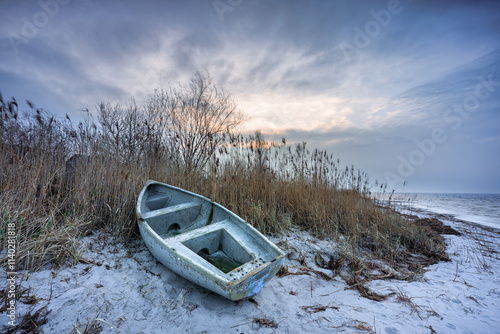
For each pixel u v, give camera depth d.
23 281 2.33
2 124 3.97
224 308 2.44
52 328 1.92
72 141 5.10
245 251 2.87
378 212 5.79
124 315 2.18
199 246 3.02
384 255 4.24
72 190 3.92
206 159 6.13
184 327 2.14
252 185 5.39
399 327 2.33
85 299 2.27
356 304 2.72
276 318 2.37
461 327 2.36
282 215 4.98
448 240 5.34
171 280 2.74
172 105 8.30
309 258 3.76
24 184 3.50
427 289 3.14
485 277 3.53
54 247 2.80
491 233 6.05
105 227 3.63
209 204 4.00
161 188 4.76
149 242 2.78
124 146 6.02
